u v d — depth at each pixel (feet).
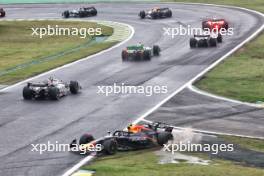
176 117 365.61
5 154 289.94
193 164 270.46
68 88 447.83
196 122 352.28
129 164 269.23
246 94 430.61
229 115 369.91
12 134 328.70
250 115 369.50
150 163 271.28
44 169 264.72
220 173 254.68
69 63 599.57
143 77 510.17
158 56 632.38
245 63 565.94
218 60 587.68
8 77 522.47
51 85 427.74
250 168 265.34
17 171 262.67
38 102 416.05
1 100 424.46
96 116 370.94
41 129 339.16
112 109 390.83
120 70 549.95
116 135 300.20
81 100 421.18
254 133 327.67
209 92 441.27
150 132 303.68
